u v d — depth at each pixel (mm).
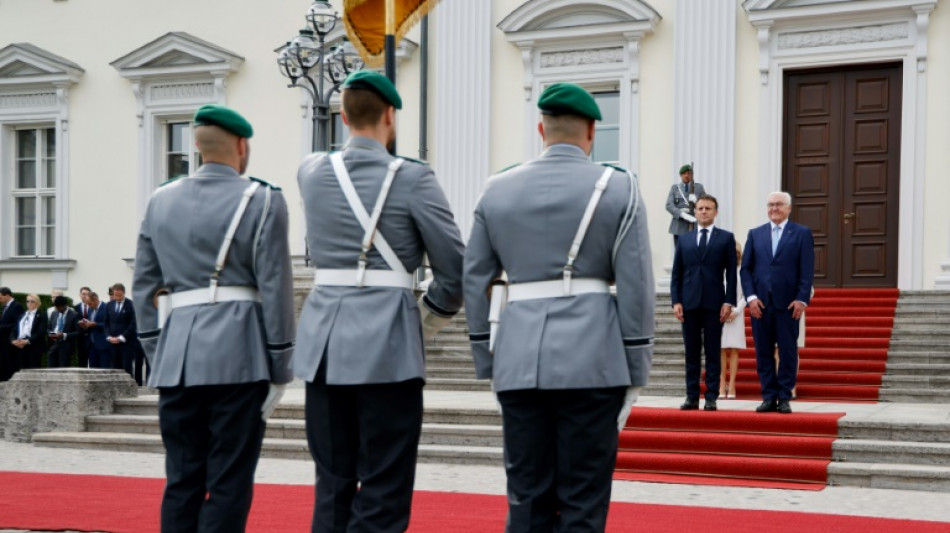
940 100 15914
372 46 10430
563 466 4309
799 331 10148
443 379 13977
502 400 4410
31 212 21891
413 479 4590
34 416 11672
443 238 4582
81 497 7566
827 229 16688
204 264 4836
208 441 4898
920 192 15977
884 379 12344
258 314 4879
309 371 4500
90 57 21312
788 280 9750
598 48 17922
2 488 8039
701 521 6703
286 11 20062
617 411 4348
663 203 17469
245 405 4781
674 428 9688
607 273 4402
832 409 10586
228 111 5000
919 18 15883
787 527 6500
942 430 8758
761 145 16875
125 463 9797
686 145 17266
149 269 5098
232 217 4820
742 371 12953
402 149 19219
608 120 18234
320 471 4590
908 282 15992
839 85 16656
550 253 4363
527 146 18312
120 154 21047
